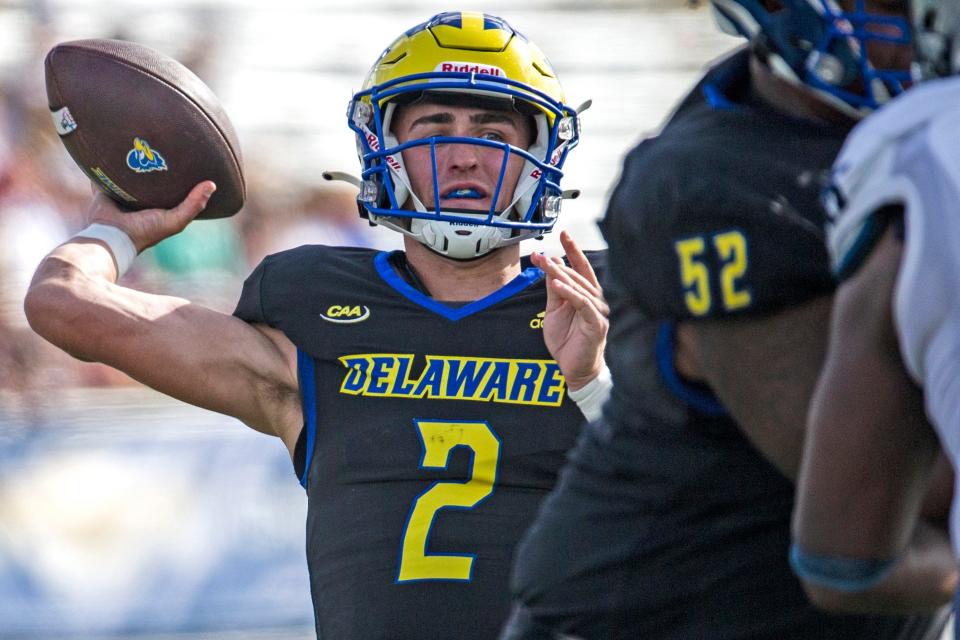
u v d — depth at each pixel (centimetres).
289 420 1034
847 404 488
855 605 519
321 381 1007
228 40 2672
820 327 534
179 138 1046
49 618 1831
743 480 605
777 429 552
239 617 1842
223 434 1883
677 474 614
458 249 1010
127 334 1004
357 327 1013
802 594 619
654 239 569
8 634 1823
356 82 2669
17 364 2016
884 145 486
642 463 626
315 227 2494
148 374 1010
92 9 2572
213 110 1070
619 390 640
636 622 642
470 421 975
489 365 991
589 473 657
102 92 1043
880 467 490
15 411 1967
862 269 490
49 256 1034
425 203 1026
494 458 966
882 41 553
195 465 1877
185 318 1027
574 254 939
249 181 2447
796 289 532
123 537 1862
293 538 1862
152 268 2303
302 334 1017
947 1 532
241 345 1027
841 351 493
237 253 2397
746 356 552
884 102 555
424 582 937
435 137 997
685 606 630
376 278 1040
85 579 1850
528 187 1034
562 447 966
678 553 625
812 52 554
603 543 643
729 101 598
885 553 505
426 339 1003
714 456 604
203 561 1855
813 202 534
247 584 1848
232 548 1856
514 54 1030
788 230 532
